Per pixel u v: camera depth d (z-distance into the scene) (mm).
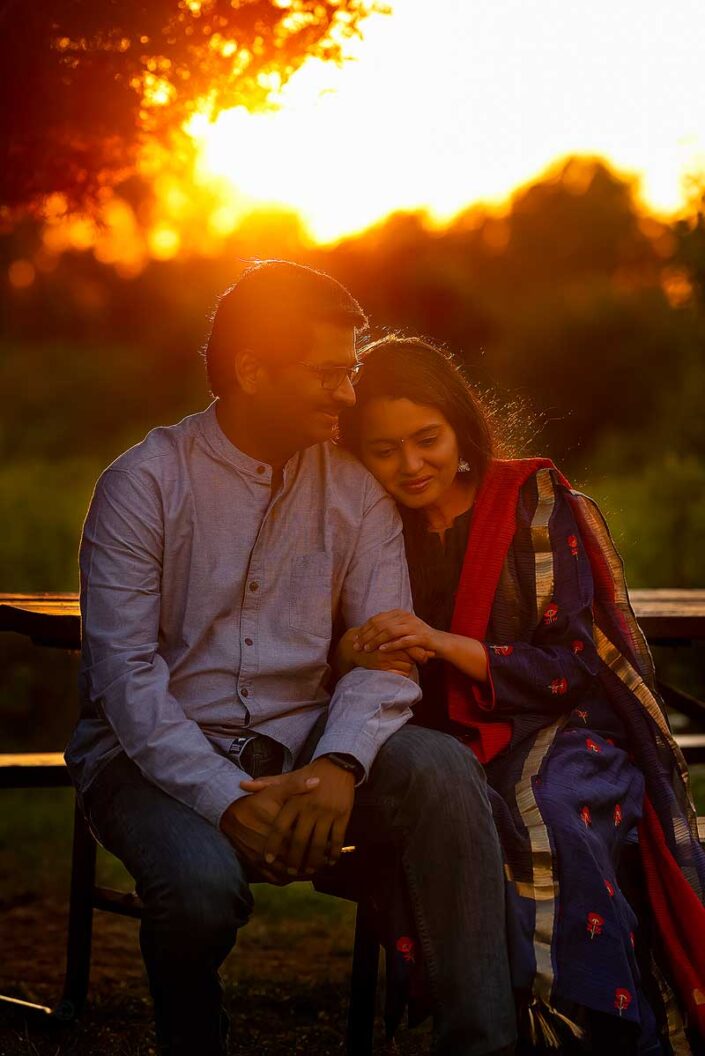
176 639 2721
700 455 14789
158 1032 2447
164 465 2701
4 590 9469
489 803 2543
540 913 2523
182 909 2346
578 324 22688
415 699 2674
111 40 3549
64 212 4035
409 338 3008
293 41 3627
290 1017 3584
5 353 25797
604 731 2928
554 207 32031
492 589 2893
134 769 2600
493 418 3193
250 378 2656
